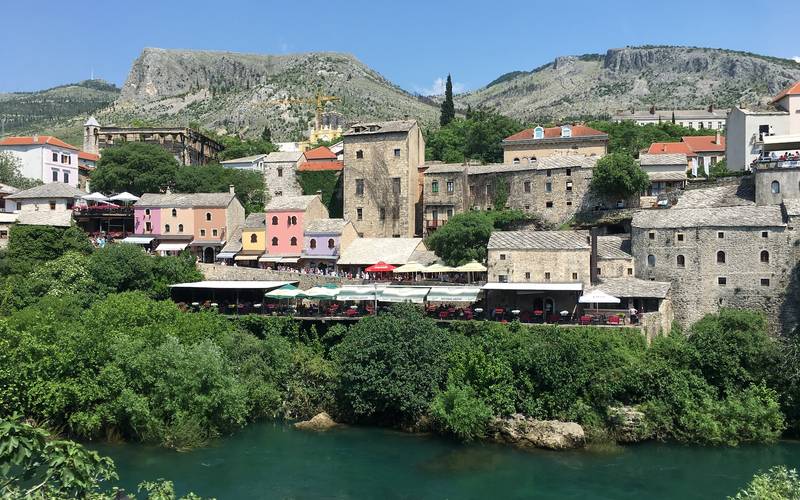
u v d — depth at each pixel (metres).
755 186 78.44
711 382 61.06
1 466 20.55
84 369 56.38
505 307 73.25
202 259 102.75
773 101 101.06
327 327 72.81
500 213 95.94
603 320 66.56
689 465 51.00
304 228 97.75
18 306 74.69
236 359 64.56
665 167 99.44
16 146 125.94
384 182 104.94
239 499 44.03
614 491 45.84
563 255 73.81
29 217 97.38
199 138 149.88
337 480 47.81
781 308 70.00
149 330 62.66
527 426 55.88
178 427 54.09
